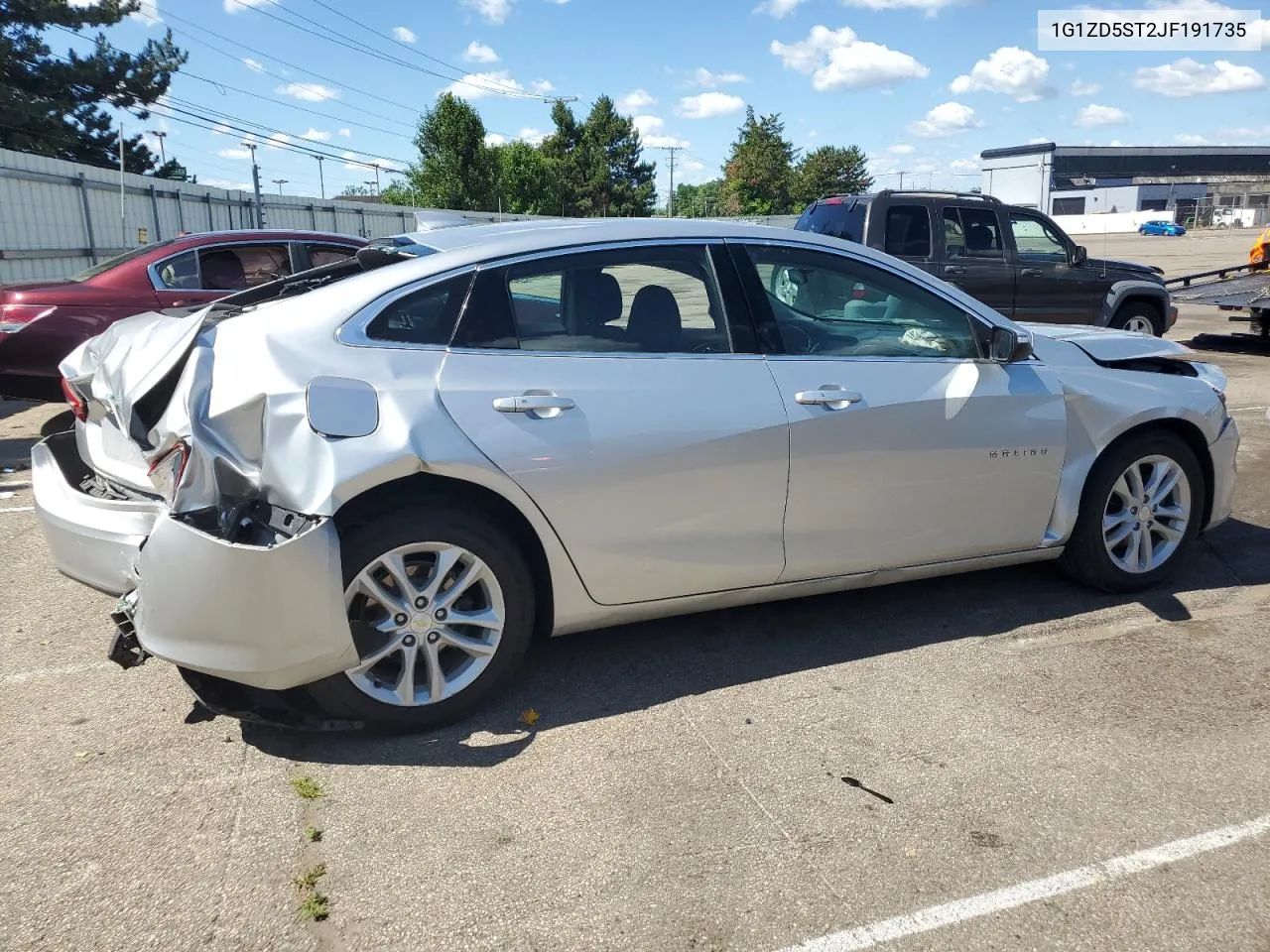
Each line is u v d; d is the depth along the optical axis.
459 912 2.47
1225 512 4.62
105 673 3.79
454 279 3.35
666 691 3.63
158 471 3.07
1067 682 3.67
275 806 2.91
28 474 6.98
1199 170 109.25
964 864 2.65
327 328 3.18
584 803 2.92
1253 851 2.70
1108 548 4.40
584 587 3.45
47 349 7.45
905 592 4.55
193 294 7.88
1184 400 4.38
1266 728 3.34
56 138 28.48
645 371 3.47
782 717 3.43
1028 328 4.84
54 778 3.05
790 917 2.45
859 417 3.71
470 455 3.14
